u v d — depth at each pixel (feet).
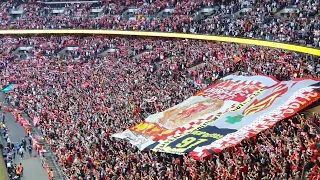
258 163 106.63
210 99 160.45
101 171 134.82
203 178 109.91
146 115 174.60
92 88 243.19
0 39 365.61
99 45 327.47
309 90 132.98
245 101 148.36
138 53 297.94
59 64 313.94
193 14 299.99
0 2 385.50
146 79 234.79
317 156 98.37
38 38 360.28
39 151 172.35
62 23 350.02
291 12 229.66
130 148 148.25
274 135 118.62
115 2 357.20
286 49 199.00
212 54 233.55
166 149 131.64
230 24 250.98
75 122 188.96
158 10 325.01
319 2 223.30
